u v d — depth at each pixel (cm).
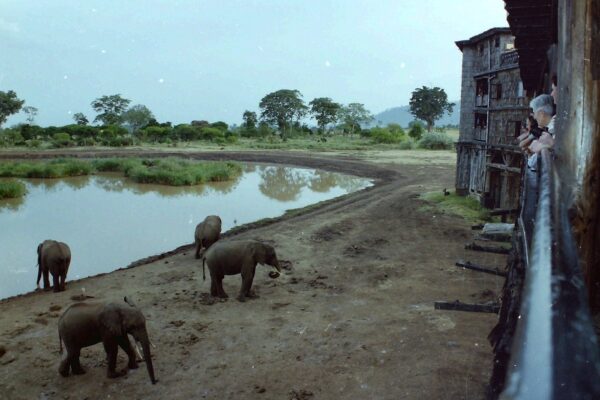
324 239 1834
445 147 7538
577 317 103
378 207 2564
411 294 1188
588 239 275
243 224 2198
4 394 755
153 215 2542
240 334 966
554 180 219
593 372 84
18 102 10712
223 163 4944
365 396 716
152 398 735
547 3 698
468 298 1141
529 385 84
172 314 1082
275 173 4859
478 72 2558
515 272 316
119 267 1586
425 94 12769
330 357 852
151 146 8369
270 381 777
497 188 2359
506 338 226
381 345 891
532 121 501
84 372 819
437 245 1697
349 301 1152
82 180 4203
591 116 278
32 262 1647
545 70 998
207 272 1421
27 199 3111
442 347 867
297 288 1263
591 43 279
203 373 810
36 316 1085
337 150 7425
